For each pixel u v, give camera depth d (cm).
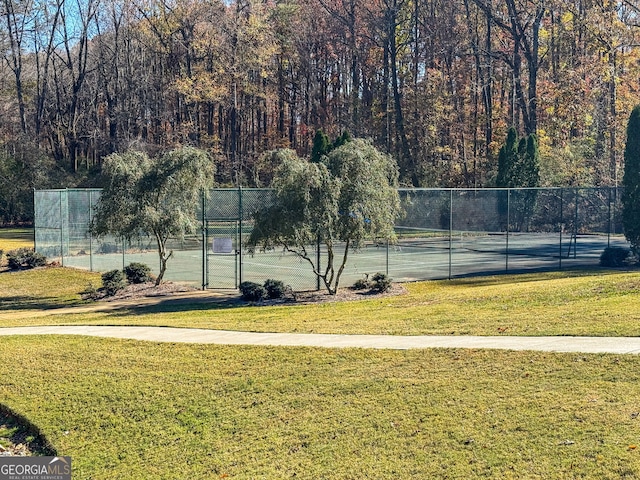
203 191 2378
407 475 778
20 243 4362
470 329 1320
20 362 1289
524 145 4450
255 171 5444
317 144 3725
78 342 1423
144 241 3531
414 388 1005
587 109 4928
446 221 4253
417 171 5391
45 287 2691
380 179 2078
